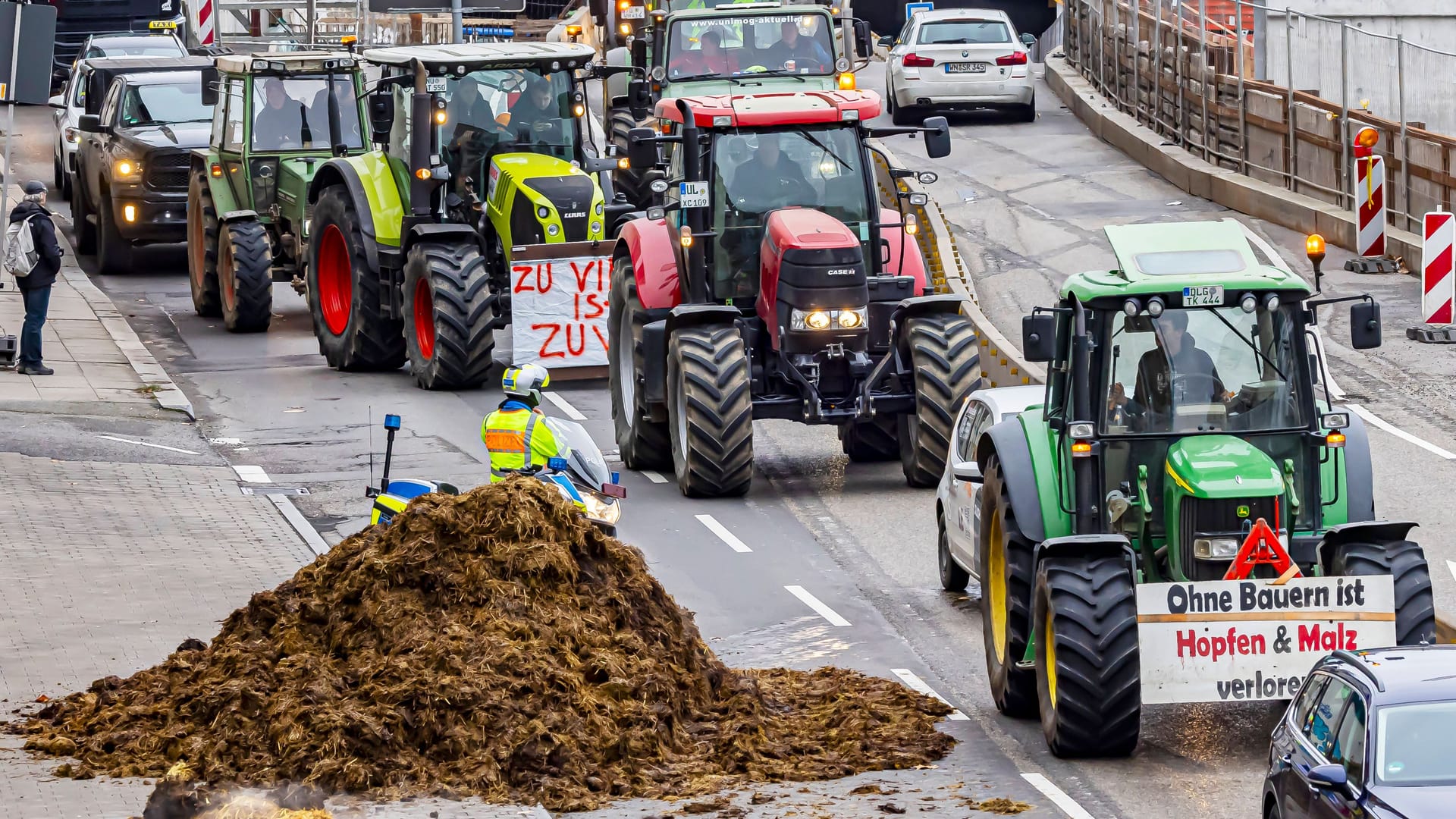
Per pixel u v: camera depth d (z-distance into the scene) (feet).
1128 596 125.49
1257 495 126.93
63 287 336.29
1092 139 413.18
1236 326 133.18
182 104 369.30
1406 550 127.54
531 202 262.26
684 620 139.85
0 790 116.37
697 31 344.69
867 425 226.58
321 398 263.49
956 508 168.86
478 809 114.21
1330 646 124.67
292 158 316.19
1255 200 342.23
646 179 328.29
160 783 116.47
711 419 206.80
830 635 162.09
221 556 182.80
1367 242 302.04
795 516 203.00
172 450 228.43
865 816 114.83
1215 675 124.77
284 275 318.86
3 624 156.46
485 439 159.02
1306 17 346.54
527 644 128.16
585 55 272.10
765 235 212.84
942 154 220.23
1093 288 133.18
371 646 131.13
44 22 264.31
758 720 131.44
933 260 288.30
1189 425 132.57
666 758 124.67
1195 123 379.76
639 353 222.28
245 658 131.85
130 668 145.07
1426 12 390.83
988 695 145.18
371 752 119.55
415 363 268.00
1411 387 242.17
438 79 267.80
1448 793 92.43
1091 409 133.18
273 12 492.54
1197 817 115.44
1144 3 407.44
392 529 138.21
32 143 479.00
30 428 231.91
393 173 279.08
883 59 531.09
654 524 200.34
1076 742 125.70
